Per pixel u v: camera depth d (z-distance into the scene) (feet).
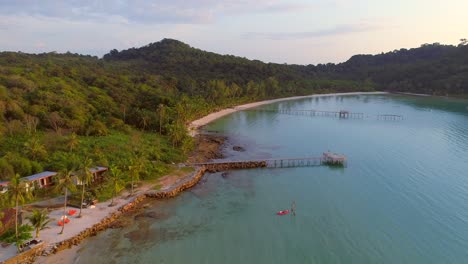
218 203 222.89
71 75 517.96
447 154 331.77
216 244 173.58
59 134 302.04
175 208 213.87
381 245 172.35
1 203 156.15
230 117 577.43
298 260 160.15
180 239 177.58
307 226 192.75
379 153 339.77
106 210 199.82
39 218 160.76
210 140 394.11
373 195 234.99
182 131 351.87
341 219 200.75
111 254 161.48
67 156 255.91
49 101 364.38
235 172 284.00
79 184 221.25
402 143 382.42
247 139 406.62
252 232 186.09
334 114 614.75
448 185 249.75
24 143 256.93
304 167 298.56
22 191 162.09
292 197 233.55
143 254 162.71
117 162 255.09
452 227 188.96
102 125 347.56
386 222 196.03
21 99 355.77
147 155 279.90
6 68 469.98
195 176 262.67
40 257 153.58
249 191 244.01
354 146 370.53
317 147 366.84
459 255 163.02
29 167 222.89
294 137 419.54
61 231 171.94
